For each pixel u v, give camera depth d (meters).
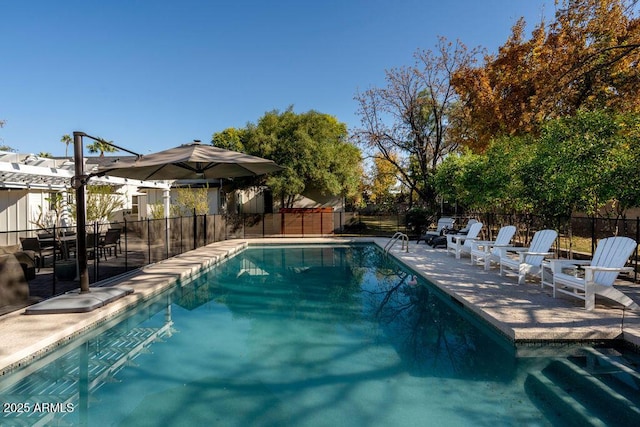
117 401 3.22
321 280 8.83
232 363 4.02
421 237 15.23
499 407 2.97
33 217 11.95
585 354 4.06
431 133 18.67
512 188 9.01
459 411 2.92
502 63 13.89
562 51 12.11
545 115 11.65
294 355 4.23
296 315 5.90
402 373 3.69
